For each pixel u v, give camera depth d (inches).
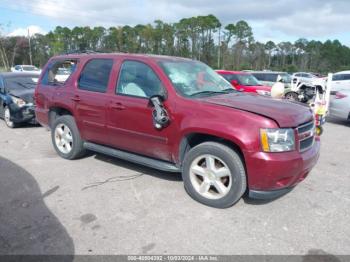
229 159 140.2
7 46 2375.7
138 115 167.5
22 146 255.6
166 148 161.8
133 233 128.2
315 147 155.1
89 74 199.0
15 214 142.2
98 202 154.1
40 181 179.2
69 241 122.4
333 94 383.6
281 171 132.2
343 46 3688.5
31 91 337.7
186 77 172.1
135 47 2908.5
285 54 3548.2
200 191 152.7
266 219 139.9
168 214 143.1
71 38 3287.4
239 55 2664.9
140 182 178.4
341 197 163.0
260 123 132.9
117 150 191.5
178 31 2970.0
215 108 144.3
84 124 198.7
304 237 126.8
